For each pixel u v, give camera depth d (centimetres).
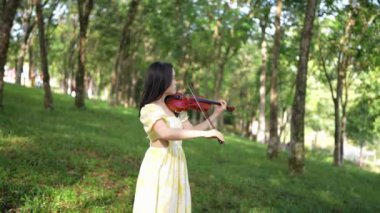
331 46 2095
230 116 6838
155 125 384
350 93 3497
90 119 1750
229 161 1388
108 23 3656
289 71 3656
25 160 802
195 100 421
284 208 839
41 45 1770
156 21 3238
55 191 664
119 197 717
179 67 3316
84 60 2077
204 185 914
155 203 390
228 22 2800
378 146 5659
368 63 2047
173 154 405
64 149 982
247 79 5172
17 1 1339
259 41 2944
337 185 1313
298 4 1897
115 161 955
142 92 399
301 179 1255
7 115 1309
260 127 2714
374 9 1764
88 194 696
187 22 3108
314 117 4934
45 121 1375
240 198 858
